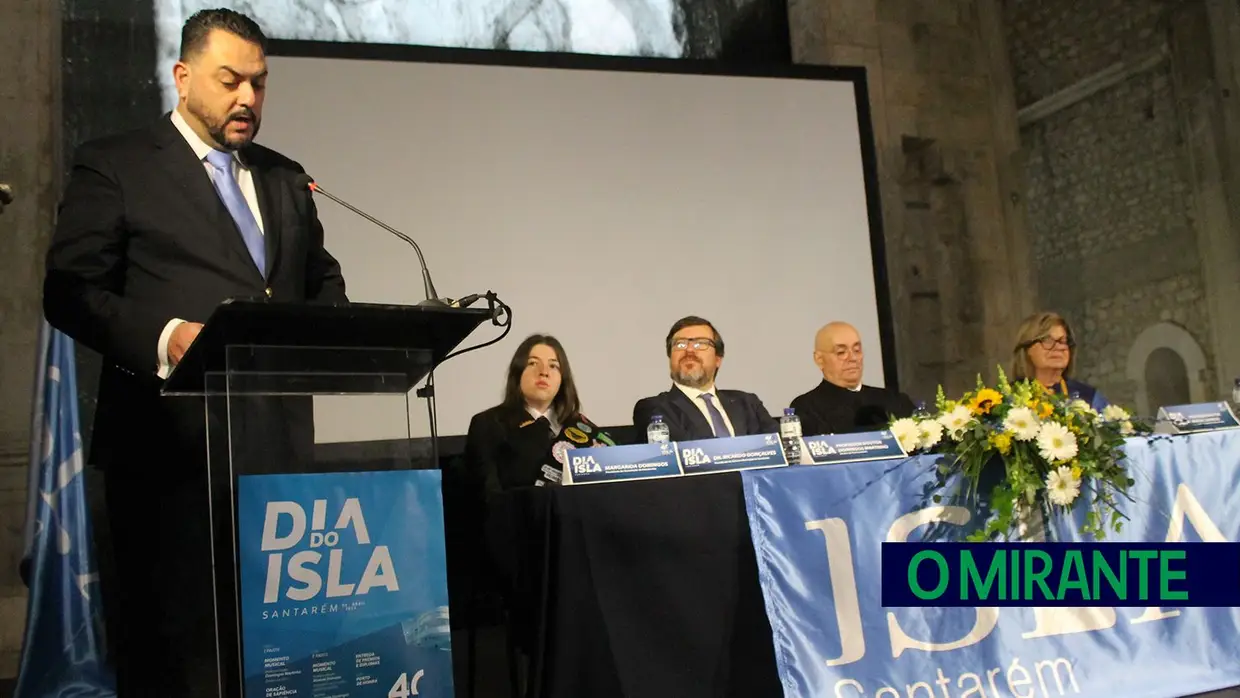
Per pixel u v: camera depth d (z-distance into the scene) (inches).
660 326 195.5
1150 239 278.1
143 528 64.9
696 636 82.7
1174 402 277.4
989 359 257.9
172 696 61.9
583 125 196.7
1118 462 97.3
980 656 88.4
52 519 124.5
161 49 190.7
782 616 83.4
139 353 63.2
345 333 57.1
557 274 190.4
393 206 183.0
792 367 203.2
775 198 207.6
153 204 71.5
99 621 124.5
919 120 258.2
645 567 82.7
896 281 251.0
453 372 180.9
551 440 140.2
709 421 139.4
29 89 174.7
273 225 75.5
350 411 58.4
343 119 182.4
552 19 220.5
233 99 72.2
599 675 79.7
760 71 210.7
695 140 203.9
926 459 91.7
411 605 58.2
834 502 87.5
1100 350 293.7
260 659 53.8
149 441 66.1
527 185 191.3
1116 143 285.3
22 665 120.6
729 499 85.9
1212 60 261.3
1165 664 93.9
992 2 270.7
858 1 252.7
